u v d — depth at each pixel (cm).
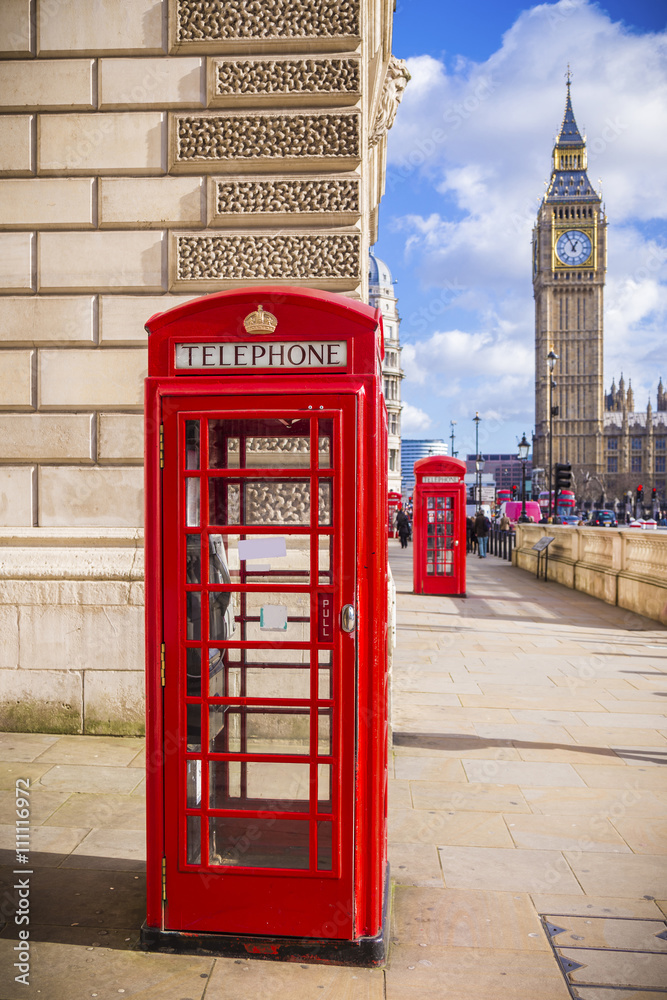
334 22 572
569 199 13412
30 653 561
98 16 581
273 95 573
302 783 303
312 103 575
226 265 578
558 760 523
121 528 582
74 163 585
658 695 703
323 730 298
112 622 556
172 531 294
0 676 562
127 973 279
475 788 470
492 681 755
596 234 13375
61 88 584
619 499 13650
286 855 296
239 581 307
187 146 579
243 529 292
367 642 291
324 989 271
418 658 868
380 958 286
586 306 13450
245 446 307
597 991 271
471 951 296
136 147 583
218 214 577
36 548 574
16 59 586
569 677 775
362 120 574
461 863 371
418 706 660
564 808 440
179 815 293
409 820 421
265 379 292
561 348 13488
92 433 587
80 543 577
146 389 296
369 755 291
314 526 291
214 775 305
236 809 296
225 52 576
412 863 371
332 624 292
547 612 1266
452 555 1506
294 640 299
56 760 504
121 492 584
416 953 295
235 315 294
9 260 590
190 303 296
